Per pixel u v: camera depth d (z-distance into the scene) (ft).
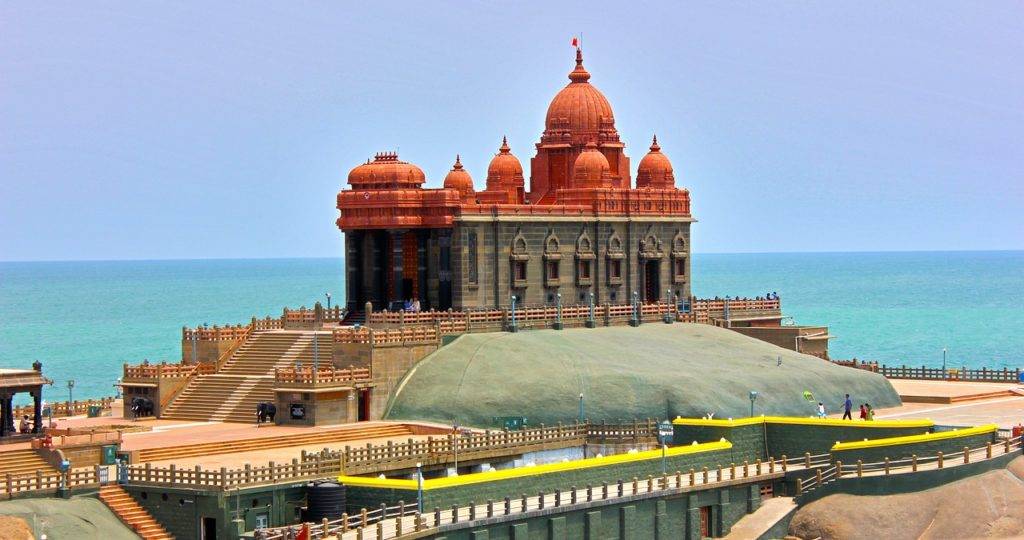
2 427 352.08
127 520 320.91
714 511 372.99
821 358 519.60
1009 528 375.25
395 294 465.06
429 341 426.92
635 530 353.72
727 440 395.96
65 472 322.55
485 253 461.78
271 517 325.42
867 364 545.03
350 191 464.24
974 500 378.12
